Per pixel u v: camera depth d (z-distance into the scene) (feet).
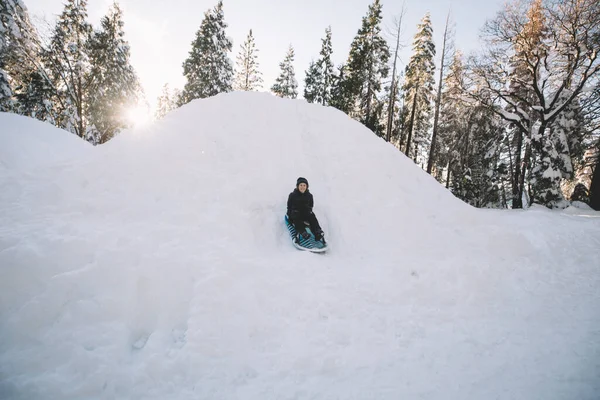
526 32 46.70
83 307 9.60
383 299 12.46
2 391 7.38
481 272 14.56
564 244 17.93
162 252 12.10
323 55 88.63
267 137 21.67
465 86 54.34
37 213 13.25
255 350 9.47
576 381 8.43
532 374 8.76
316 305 11.58
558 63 47.73
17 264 9.95
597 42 42.14
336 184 20.11
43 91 55.72
